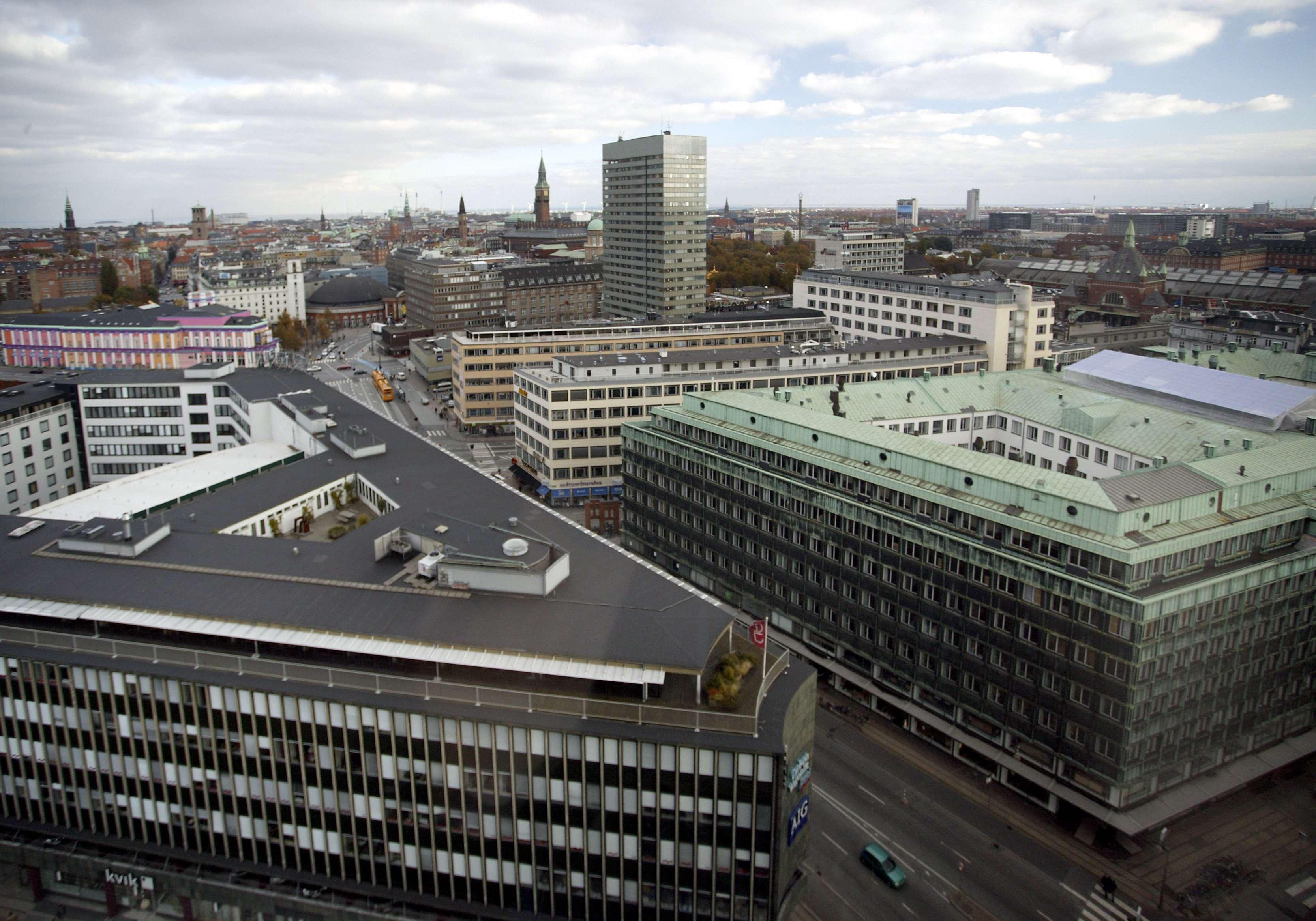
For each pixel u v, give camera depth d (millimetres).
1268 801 89688
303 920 71125
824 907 76000
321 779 68375
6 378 199750
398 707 64812
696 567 128625
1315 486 94312
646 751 61781
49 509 99188
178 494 105938
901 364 193375
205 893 72062
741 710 63438
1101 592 77062
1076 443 128875
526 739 63219
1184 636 77938
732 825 62469
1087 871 80250
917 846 83062
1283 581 84375
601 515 162500
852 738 99500
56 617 76000
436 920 67750
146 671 70000
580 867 65438
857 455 105000
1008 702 86750
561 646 66375
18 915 77812
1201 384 134375
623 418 174500
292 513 101625
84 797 75250
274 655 71938
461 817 66250
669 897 64750
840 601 104438
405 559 81688
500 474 199625
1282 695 88875
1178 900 76625
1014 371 156375
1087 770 80188
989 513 88438
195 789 71938
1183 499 83938
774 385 177625
